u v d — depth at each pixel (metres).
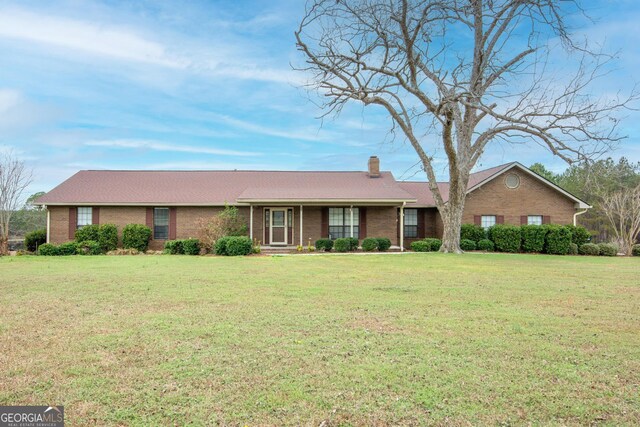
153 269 12.21
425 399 3.34
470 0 15.76
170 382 3.66
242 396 3.38
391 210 21.73
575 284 9.43
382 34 15.55
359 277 10.44
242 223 20.97
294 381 3.68
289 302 7.16
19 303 7.10
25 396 3.39
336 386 3.58
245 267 12.80
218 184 23.36
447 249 19.19
